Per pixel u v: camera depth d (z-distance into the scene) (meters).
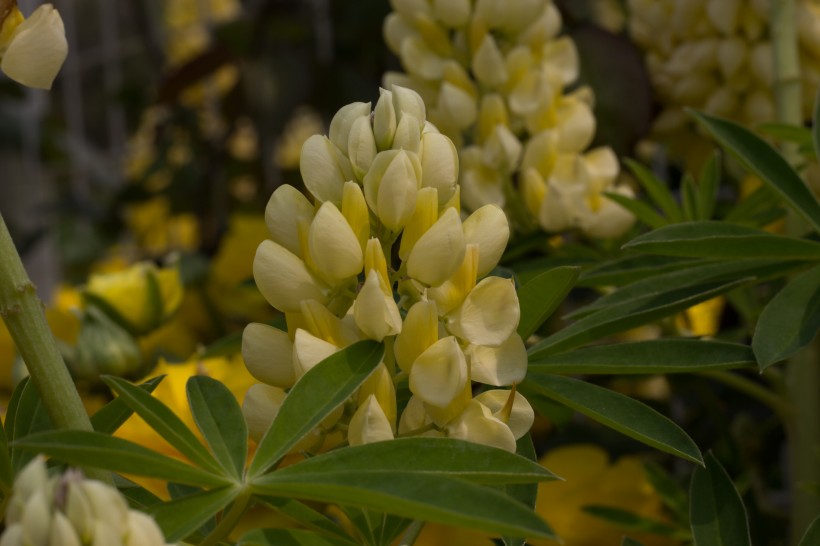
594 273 0.57
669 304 0.50
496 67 0.66
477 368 0.44
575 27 0.79
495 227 0.45
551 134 0.66
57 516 0.34
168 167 1.29
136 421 0.56
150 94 1.38
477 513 0.36
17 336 0.42
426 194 0.43
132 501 0.45
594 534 0.66
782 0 0.66
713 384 0.82
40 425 0.46
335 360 0.42
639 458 0.70
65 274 1.49
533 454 0.48
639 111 0.77
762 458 0.80
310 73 1.08
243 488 0.40
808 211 0.53
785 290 0.49
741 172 0.78
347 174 0.44
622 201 0.65
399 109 0.44
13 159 1.55
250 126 1.20
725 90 0.75
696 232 0.50
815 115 0.55
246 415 0.44
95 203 1.45
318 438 0.45
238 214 1.02
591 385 0.48
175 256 0.79
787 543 0.72
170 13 1.58
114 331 0.68
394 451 0.40
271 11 1.10
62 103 1.66
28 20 0.43
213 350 0.64
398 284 0.45
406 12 0.68
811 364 0.63
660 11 0.78
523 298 0.47
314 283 0.44
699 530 0.48
